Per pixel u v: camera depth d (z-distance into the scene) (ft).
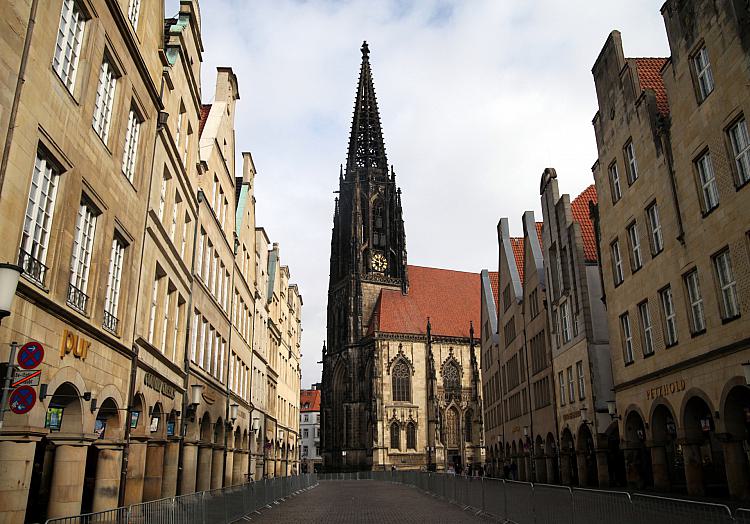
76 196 61.16
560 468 159.84
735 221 82.17
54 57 56.95
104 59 70.90
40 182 55.06
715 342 87.40
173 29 109.50
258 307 212.02
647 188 109.70
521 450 211.20
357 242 435.12
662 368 103.76
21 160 49.21
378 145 475.72
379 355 394.11
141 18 84.48
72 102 59.52
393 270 449.06
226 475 151.74
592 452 146.61
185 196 111.86
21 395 42.37
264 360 223.30
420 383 400.88
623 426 121.80
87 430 64.90
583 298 144.25
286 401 296.71
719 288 87.30
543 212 179.22
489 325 279.28
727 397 83.97
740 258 81.05
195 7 117.70
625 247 120.67
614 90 125.08
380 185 463.42
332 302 453.99
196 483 121.29
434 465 382.22
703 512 40.98
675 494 99.55
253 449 191.42
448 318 436.35
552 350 169.99
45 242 56.49
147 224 87.35
